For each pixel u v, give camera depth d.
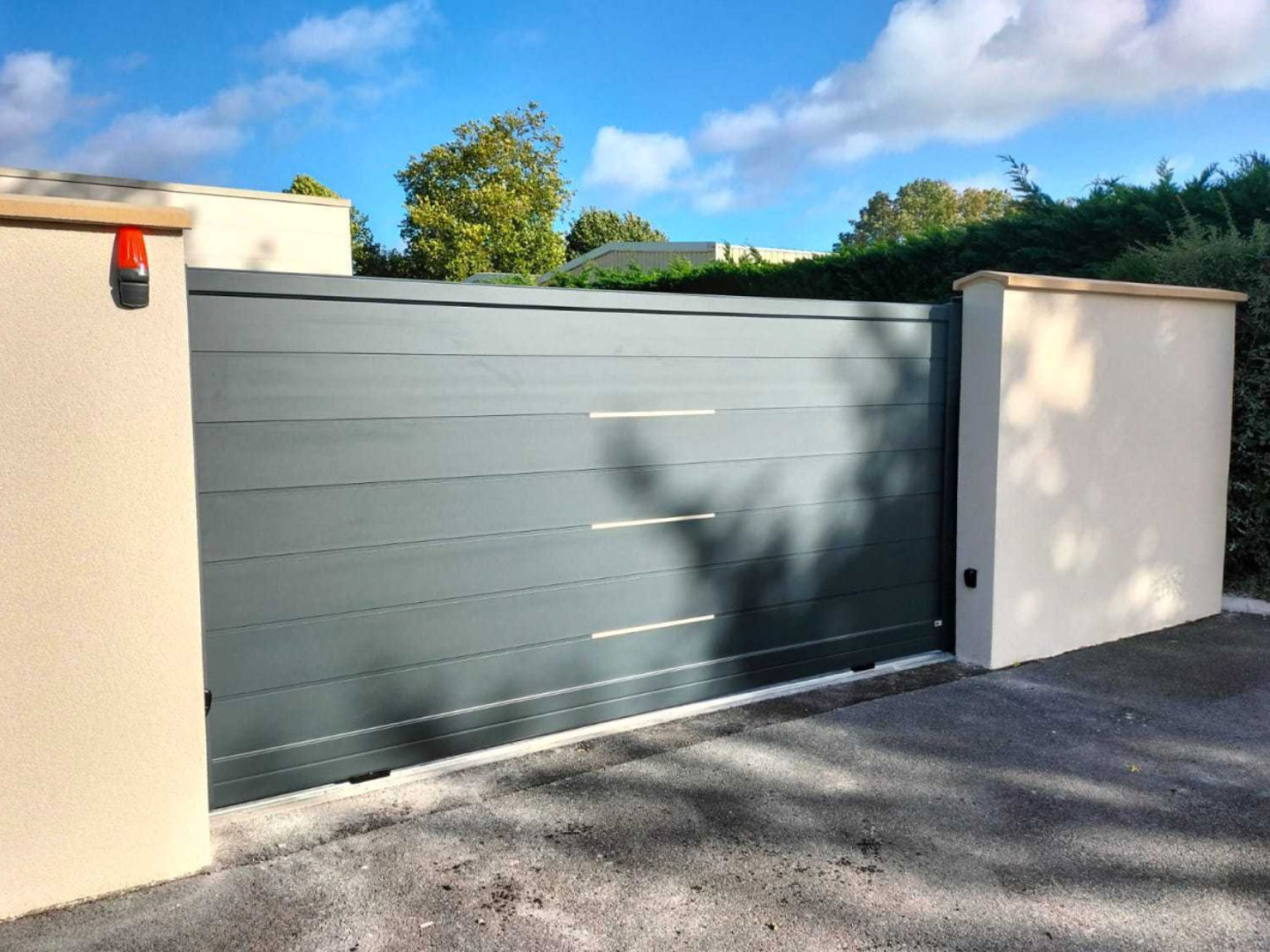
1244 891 2.84
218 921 2.69
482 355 3.76
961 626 5.16
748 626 4.59
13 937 2.61
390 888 2.86
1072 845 3.11
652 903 2.78
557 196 40.09
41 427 2.64
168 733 2.90
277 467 3.37
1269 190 6.84
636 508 4.20
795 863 3.00
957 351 5.10
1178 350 5.65
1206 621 5.96
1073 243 7.98
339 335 3.45
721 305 4.36
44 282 2.62
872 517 4.96
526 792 3.52
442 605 3.74
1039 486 5.07
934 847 3.10
